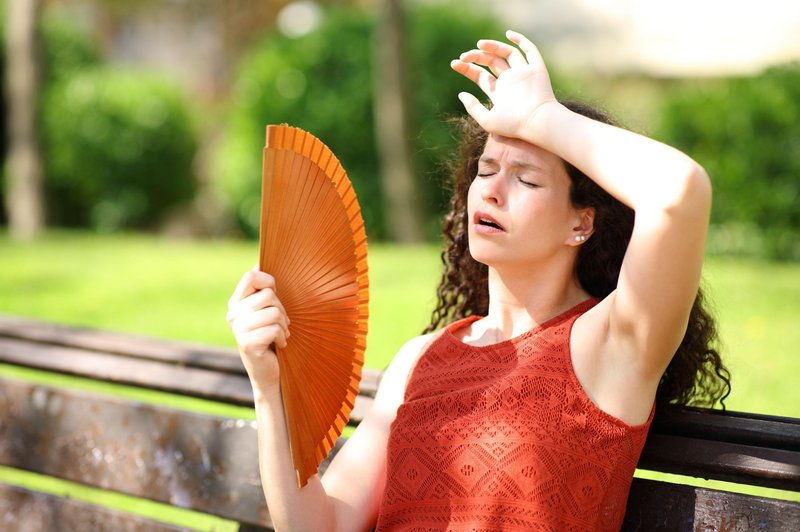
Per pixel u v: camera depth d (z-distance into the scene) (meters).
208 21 47.88
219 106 44.81
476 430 4.74
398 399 5.34
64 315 15.23
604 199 4.97
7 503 7.35
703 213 4.18
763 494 7.79
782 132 21.47
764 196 21.45
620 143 4.42
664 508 5.02
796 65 22.19
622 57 32.62
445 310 6.00
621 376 4.67
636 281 4.36
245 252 22.80
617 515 4.78
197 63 47.97
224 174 32.38
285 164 4.61
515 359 4.91
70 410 7.04
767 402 8.85
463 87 28.30
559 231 4.98
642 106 31.83
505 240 4.95
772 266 19.38
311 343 4.87
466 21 28.92
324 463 6.14
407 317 13.59
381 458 5.29
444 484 4.77
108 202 33.41
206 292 16.69
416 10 29.00
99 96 32.81
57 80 32.97
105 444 6.86
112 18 49.56
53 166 32.41
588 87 31.98
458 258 5.88
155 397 11.36
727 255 21.78
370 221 29.16
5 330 7.56
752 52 30.62
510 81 4.86
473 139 5.71
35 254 22.12
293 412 4.88
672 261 4.25
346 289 4.84
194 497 6.45
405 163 25.48
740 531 4.83
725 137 21.95
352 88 29.16
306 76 29.56
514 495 4.60
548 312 5.10
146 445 6.68
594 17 33.66
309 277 4.79
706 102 22.22
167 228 34.75
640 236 4.29
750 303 13.50
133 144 33.16
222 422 6.40
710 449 4.89
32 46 28.59
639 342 4.52
